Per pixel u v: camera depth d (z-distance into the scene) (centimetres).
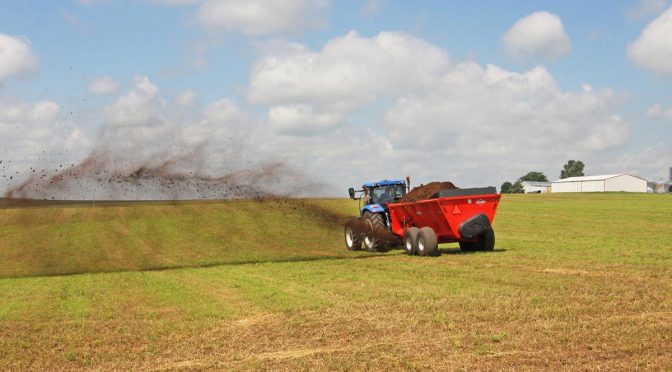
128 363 911
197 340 1032
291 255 2473
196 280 1783
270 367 862
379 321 1107
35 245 3108
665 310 1134
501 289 1391
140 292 1589
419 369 823
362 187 2520
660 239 2675
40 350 1005
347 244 2602
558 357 852
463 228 2112
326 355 911
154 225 3816
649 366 797
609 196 8144
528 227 3559
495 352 885
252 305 1323
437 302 1254
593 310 1138
